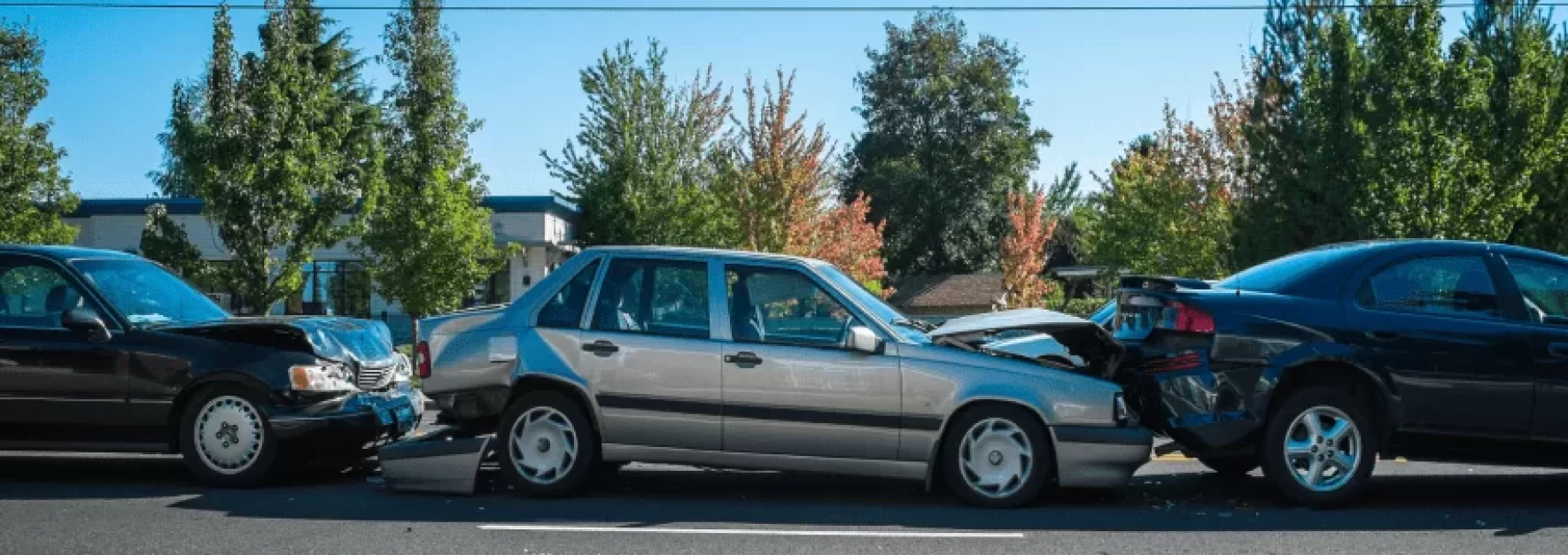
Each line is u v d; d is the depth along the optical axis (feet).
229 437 27.14
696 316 25.13
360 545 20.68
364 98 157.69
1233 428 23.80
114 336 27.50
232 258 64.54
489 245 71.26
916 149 195.42
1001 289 159.74
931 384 24.08
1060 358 25.66
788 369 24.43
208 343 27.58
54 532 21.86
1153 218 104.88
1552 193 55.21
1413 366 23.90
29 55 66.08
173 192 170.50
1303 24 64.85
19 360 27.30
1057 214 212.84
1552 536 21.74
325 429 27.27
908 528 22.24
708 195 103.19
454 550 20.33
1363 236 55.36
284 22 64.54
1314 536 21.74
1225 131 93.81
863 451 24.36
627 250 25.95
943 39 194.59
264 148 62.28
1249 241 65.16
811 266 25.61
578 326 25.40
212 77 62.44
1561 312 24.84
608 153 104.53
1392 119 54.13
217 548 20.49
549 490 25.18
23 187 64.90
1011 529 22.17
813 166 100.22
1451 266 24.90
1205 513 23.99
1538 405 23.98
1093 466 23.81
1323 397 23.97
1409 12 54.90
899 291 181.88
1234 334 23.91
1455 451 24.32
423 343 26.21
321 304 101.65
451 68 70.03
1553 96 54.29
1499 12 55.67
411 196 67.97
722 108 106.42
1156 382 24.58
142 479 28.58
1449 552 20.42
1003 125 196.13
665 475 29.04
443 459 25.45
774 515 23.61
